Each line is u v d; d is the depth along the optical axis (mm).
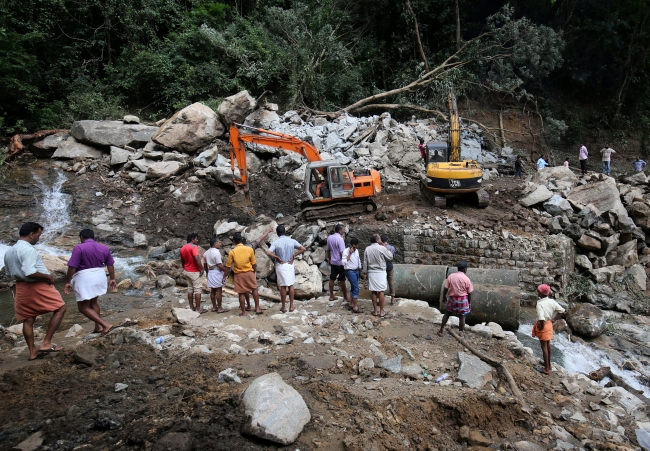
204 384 5645
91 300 7195
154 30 23703
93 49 23250
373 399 5504
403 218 13570
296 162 16734
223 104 18125
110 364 6199
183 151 17453
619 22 25109
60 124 19688
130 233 14336
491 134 22594
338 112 22000
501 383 6574
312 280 11352
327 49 23953
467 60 23641
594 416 6414
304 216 13875
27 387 5582
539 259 11898
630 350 10203
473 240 12391
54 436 4660
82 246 7008
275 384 5102
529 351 8117
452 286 7973
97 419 4852
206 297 10219
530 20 24203
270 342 7168
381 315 8805
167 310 9086
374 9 26500
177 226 14750
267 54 23234
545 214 13570
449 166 14000
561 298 11984
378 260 8727
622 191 15062
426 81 22984
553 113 26031
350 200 13984
